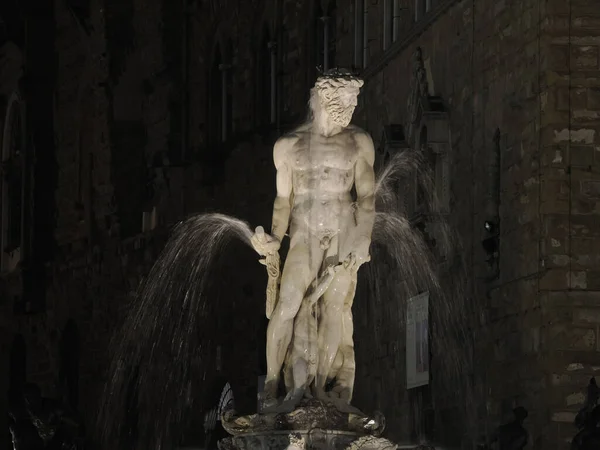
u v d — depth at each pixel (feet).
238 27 242.17
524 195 131.85
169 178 254.27
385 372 175.22
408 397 164.76
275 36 228.43
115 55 279.49
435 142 156.25
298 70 219.20
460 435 146.82
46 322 298.56
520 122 133.69
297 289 84.84
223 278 233.55
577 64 128.16
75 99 298.15
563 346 124.98
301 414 81.05
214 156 247.70
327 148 86.63
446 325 152.76
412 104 165.68
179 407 235.61
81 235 291.99
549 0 128.36
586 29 128.36
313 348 84.43
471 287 146.00
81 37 293.23
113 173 276.00
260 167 229.66
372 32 190.08
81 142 293.84
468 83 149.79
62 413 130.00
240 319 227.40
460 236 150.20
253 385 223.10
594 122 127.75
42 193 307.37
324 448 80.07
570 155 127.44
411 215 163.84
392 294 171.63
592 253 126.72
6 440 307.37
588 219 127.13
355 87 86.89
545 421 124.67
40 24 310.45
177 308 240.32
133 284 260.42
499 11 140.46
